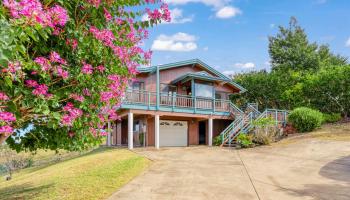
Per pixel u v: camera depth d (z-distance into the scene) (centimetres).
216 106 2347
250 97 3431
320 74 2441
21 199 841
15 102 458
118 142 2541
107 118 689
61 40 503
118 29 600
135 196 755
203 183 897
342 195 734
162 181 928
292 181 905
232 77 3897
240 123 2083
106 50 570
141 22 605
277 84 3184
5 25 300
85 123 623
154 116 2075
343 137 1731
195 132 2452
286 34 4234
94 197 756
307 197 724
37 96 472
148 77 2172
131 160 1316
